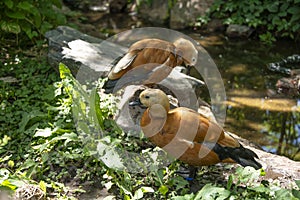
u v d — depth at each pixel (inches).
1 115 256.8
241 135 301.1
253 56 430.0
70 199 195.9
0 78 301.6
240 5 490.0
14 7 352.8
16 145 234.2
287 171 221.3
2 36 368.8
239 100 347.3
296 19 464.1
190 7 510.3
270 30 476.1
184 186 204.5
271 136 301.3
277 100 348.2
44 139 229.1
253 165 196.5
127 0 545.6
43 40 366.9
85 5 556.4
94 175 212.1
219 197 178.4
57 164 218.7
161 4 526.3
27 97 274.7
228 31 477.7
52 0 386.3
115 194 201.8
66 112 248.2
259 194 192.4
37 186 199.5
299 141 297.0
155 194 198.2
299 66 409.7
